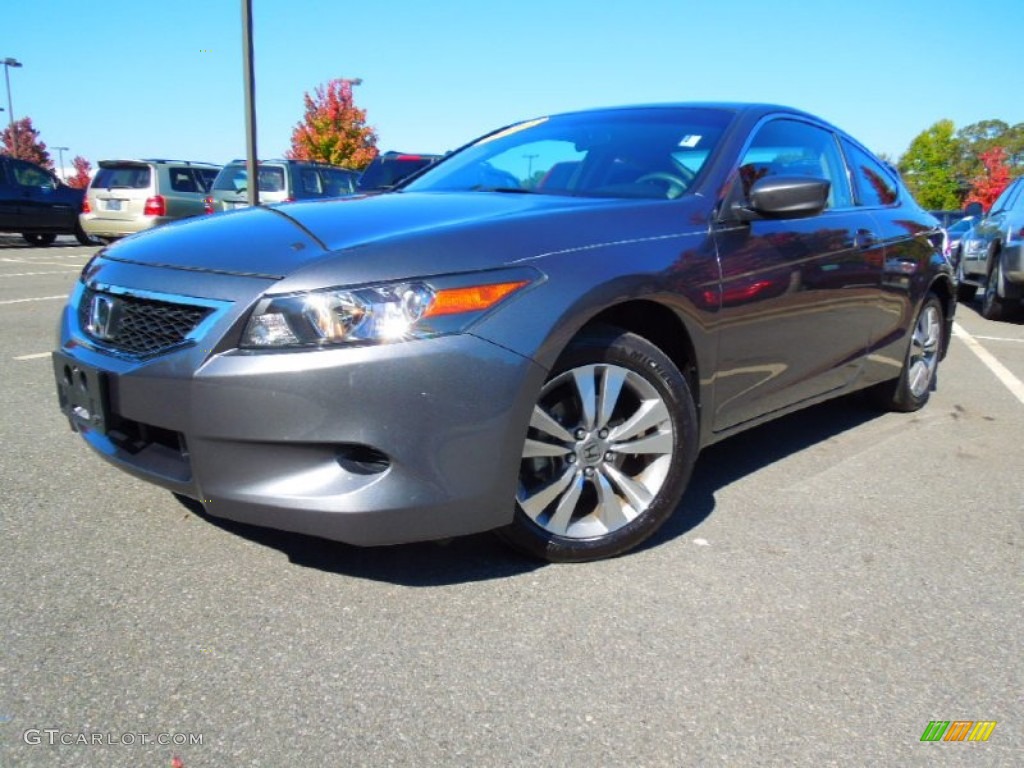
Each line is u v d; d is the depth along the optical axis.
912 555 2.99
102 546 2.83
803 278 3.46
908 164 73.19
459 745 1.94
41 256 15.50
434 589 2.62
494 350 2.41
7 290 9.66
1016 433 4.58
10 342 6.32
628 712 2.07
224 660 2.23
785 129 3.77
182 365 2.39
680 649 2.35
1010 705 2.15
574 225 2.74
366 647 2.30
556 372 2.62
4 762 1.83
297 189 15.02
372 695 2.11
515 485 2.53
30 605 2.46
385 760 1.89
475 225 2.61
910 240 4.49
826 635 2.45
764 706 2.12
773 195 3.10
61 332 2.91
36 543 2.84
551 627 2.43
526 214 2.76
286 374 2.30
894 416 4.91
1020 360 6.89
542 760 1.90
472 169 3.83
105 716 1.99
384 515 2.36
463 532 2.48
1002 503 3.52
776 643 2.39
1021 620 2.57
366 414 2.32
